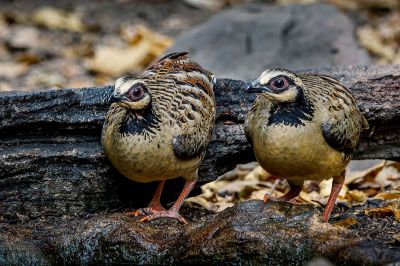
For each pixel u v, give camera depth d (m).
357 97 12.30
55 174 11.82
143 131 11.01
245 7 19.66
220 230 10.14
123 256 10.45
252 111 11.27
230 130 12.32
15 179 11.69
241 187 14.30
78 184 11.90
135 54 20.11
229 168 12.57
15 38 21.48
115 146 11.15
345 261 9.41
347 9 24.16
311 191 13.99
